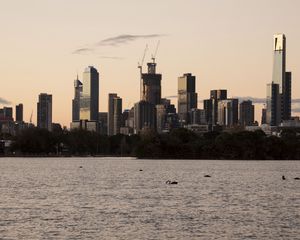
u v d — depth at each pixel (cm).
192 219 12512
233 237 10625
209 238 10531
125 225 11750
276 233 10975
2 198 16425
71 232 11000
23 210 13738
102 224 11856
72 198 16488
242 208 14300
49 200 15925
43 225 11681
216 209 14100
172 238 10531
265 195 17625
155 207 14425
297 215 13125
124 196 17088
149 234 10862
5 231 11050
